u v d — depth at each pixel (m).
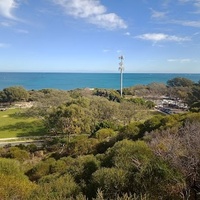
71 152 26.80
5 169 11.91
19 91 86.94
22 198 9.35
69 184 9.64
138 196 7.15
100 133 30.62
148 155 10.20
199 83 98.69
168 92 105.62
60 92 74.69
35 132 47.44
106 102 49.22
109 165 11.11
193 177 7.66
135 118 48.56
